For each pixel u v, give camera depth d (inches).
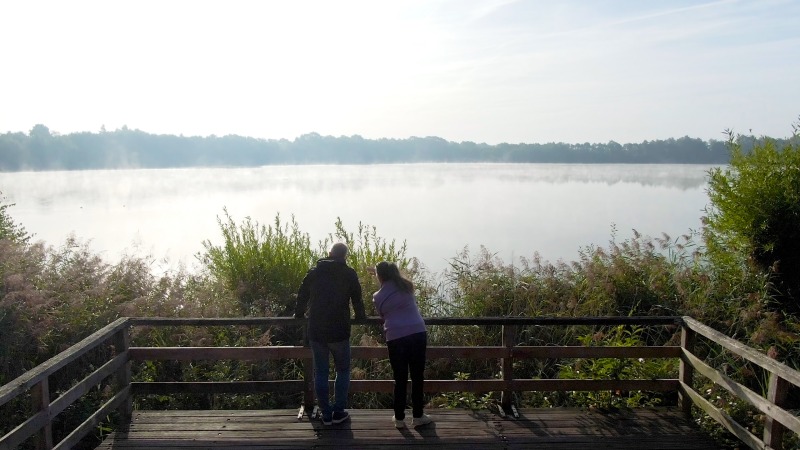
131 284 387.5
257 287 416.5
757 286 378.0
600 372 269.9
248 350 239.0
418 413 223.5
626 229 991.0
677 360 298.8
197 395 299.9
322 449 207.2
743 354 197.0
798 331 336.2
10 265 352.5
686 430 224.5
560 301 394.9
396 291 220.2
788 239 380.8
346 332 220.2
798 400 304.0
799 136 397.4
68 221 1135.6
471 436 218.1
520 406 279.1
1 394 151.3
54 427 277.6
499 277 417.4
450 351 242.2
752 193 391.5
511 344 242.5
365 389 247.0
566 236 924.6
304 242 449.4
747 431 196.5
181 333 337.4
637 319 239.3
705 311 365.4
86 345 200.1
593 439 216.1
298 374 328.8
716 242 423.2
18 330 306.0
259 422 231.1
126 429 225.3
